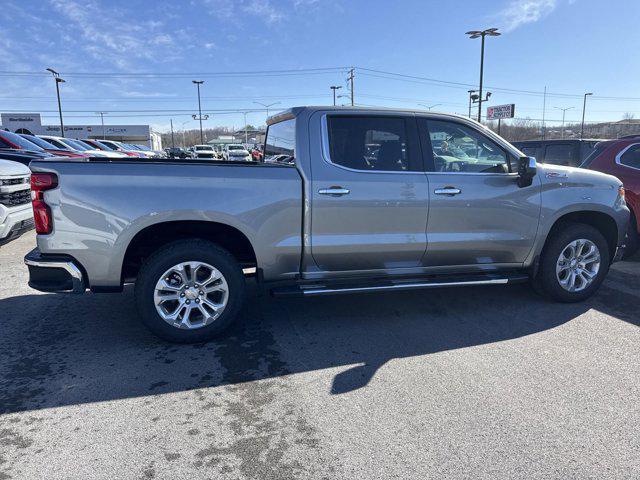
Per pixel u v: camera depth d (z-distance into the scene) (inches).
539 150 405.7
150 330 149.5
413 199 163.0
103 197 140.6
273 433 106.0
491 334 161.9
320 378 131.3
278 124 182.5
